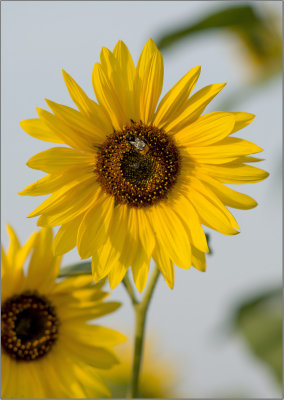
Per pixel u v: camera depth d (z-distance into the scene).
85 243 0.71
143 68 0.72
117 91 0.72
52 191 0.71
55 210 0.71
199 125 0.72
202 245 0.71
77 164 0.72
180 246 0.72
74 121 0.71
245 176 0.72
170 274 0.72
